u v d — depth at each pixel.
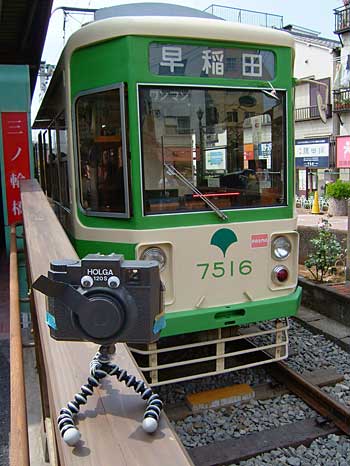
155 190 3.85
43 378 2.06
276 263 4.30
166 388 4.38
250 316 4.11
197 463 3.38
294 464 3.38
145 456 0.95
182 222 3.92
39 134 8.20
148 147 3.79
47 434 2.24
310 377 4.46
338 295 5.83
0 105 5.66
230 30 3.90
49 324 1.12
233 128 4.07
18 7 6.81
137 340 1.08
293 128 4.32
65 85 4.18
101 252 4.05
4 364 4.06
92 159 4.07
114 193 3.91
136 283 1.07
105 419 1.07
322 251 6.67
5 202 5.82
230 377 4.60
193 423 3.90
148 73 3.71
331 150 22.28
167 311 3.89
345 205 15.85
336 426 3.76
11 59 9.30
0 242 8.34
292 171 4.33
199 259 3.97
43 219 2.82
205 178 4.01
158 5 4.40
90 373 1.19
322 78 23.20
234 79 4.00
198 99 3.91
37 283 1.07
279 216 4.29
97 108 3.93
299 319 6.03
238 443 3.61
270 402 4.20
